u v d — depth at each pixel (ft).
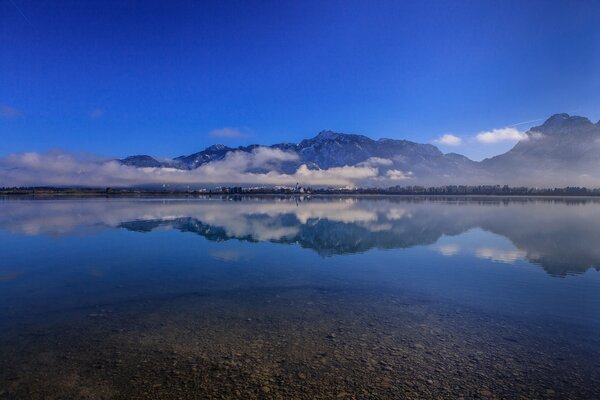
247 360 36.76
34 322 46.75
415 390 31.86
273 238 125.39
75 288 62.85
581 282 66.59
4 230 141.79
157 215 217.36
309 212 254.47
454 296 58.29
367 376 33.96
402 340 41.65
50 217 197.06
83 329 44.47
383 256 92.32
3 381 32.81
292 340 41.42
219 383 32.65
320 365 35.86
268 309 51.96
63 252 97.25
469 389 32.09
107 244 110.93
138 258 89.20
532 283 66.39
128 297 57.57
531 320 48.11
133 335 42.70
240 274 72.84
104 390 31.50
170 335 42.70
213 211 257.14
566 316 49.62
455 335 43.14
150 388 31.86
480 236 130.52
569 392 31.89
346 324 46.32
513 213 246.47
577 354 38.60
